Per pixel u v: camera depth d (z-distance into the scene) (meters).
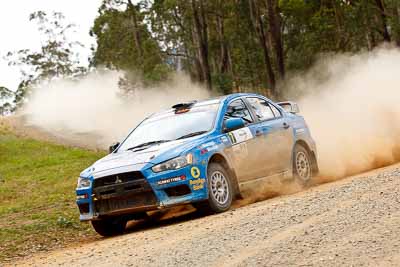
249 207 14.77
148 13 75.88
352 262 8.71
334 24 72.56
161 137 16.36
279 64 68.38
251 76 78.19
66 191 28.52
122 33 75.81
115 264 10.73
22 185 33.06
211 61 94.38
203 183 15.01
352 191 13.73
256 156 17.02
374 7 67.75
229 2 74.75
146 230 14.98
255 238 10.83
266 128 17.70
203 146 15.42
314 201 13.33
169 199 14.68
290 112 19.72
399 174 15.14
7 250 15.12
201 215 15.38
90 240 15.58
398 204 11.57
